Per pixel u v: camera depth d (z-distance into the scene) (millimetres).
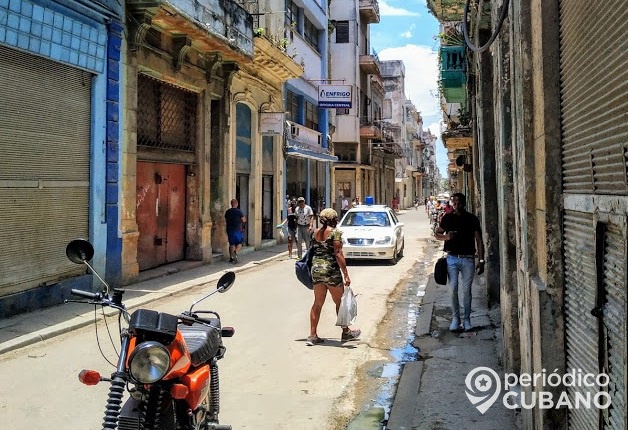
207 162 14938
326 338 7613
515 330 5277
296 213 17141
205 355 3535
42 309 8805
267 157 21000
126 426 2938
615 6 2400
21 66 8555
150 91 12805
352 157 40375
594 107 2758
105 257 10609
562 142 3426
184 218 14805
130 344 3023
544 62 3484
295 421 4840
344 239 15977
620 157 2361
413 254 18703
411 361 6465
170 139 13664
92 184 10266
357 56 40031
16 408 5027
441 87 15055
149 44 12094
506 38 5855
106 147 10625
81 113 10031
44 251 9039
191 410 3137
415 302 10297
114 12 10711
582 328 3023
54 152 9312
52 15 9062
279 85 21297
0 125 8125
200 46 13969
